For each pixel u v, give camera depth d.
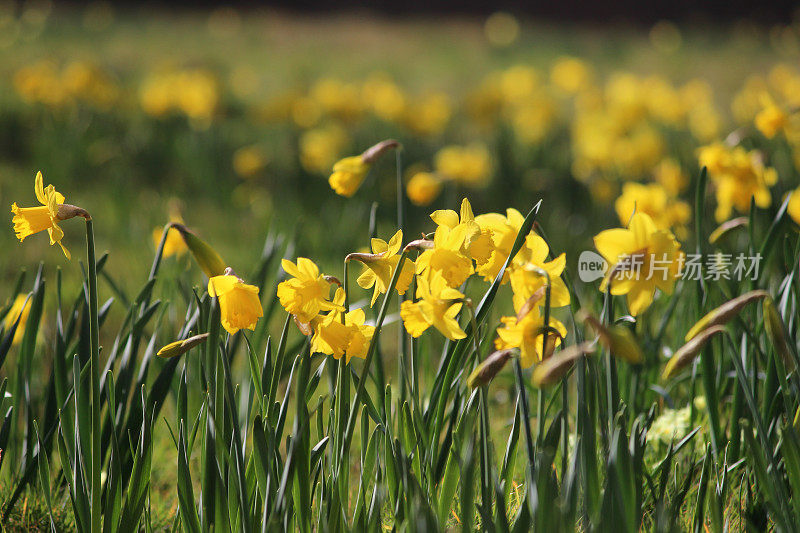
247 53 35.59
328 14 53.00
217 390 6.06
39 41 32.75
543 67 34.41
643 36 46.16
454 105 23.02
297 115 15.82
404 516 6.07
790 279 6.20
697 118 14.83
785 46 39.31
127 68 28.11
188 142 15.60
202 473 6.08
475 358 6.21
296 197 13.40
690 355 5.94
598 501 5.98
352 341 6.02
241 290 6.01
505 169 14.18
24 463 6.26
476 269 6.06
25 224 6.04
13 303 6.34
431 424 6.14
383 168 14.75
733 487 6.20
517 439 6.08
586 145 12.91
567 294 6.01
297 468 6.04
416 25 48.09
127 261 9.95
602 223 12.12
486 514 5.99
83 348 6.27
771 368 6.16
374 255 6.04
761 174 6.51
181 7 51.12
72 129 15.53
